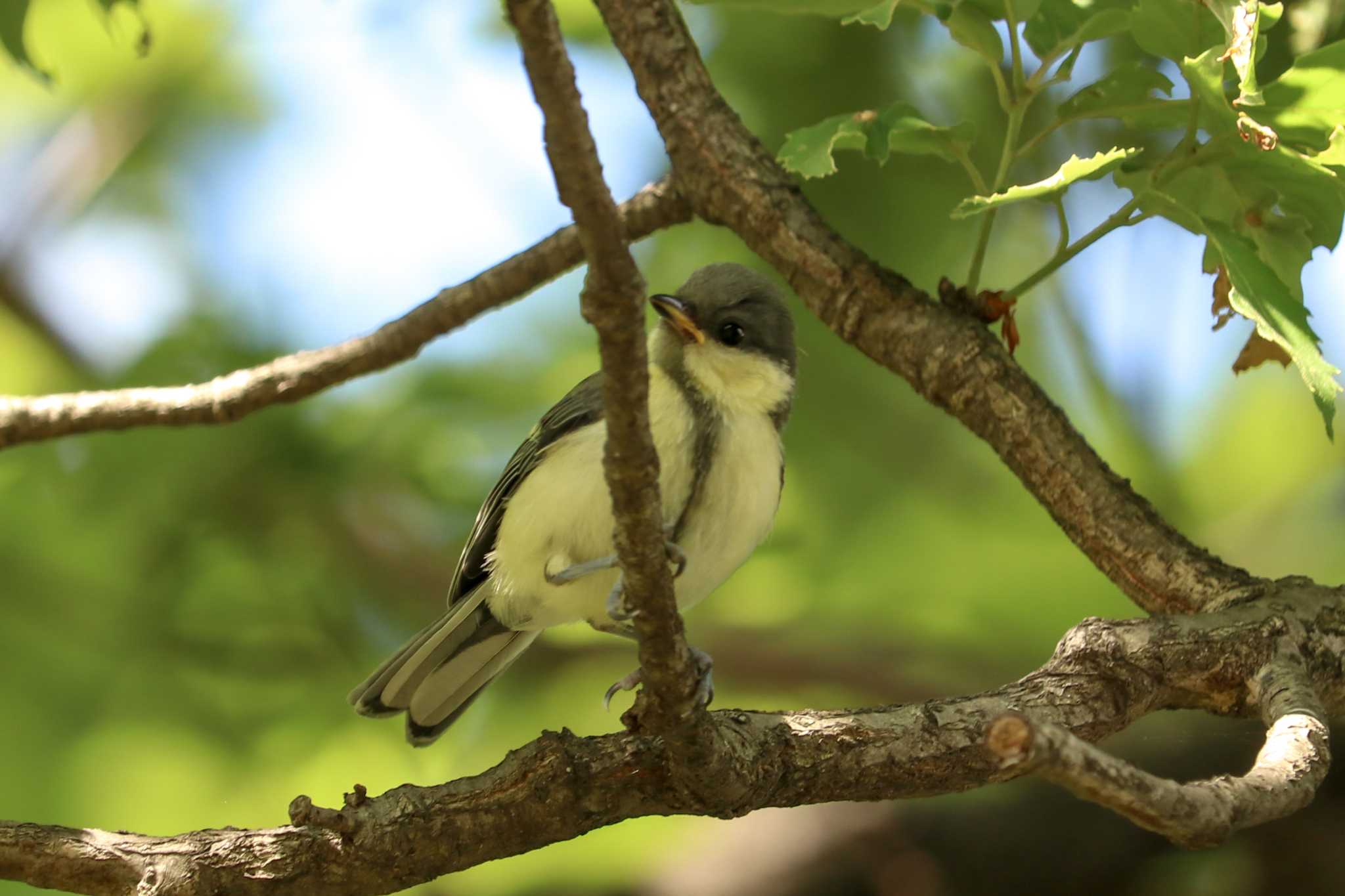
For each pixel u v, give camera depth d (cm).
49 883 664
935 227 1223
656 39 874
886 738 669
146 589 1224
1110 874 1158
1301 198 729
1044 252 1304
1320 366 641
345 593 1254
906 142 782
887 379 1314
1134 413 1326
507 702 1303
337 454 1233
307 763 1267
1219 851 1124
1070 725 683
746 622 1359
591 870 1266
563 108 487
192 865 658
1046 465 800
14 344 1426
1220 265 761
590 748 671
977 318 833
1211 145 720
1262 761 591
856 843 1238
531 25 474
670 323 845
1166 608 770
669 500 812
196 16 1484
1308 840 1095
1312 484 1576
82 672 1230
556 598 867
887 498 1335
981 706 682
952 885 1191
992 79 1178
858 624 1340
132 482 1179
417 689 934
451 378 1291
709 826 1292
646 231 913
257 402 901
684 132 865
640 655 612
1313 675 707
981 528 1361
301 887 661
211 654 1235
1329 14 867
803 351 1140
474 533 932
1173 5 705
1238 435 1622
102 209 1488
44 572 1223
